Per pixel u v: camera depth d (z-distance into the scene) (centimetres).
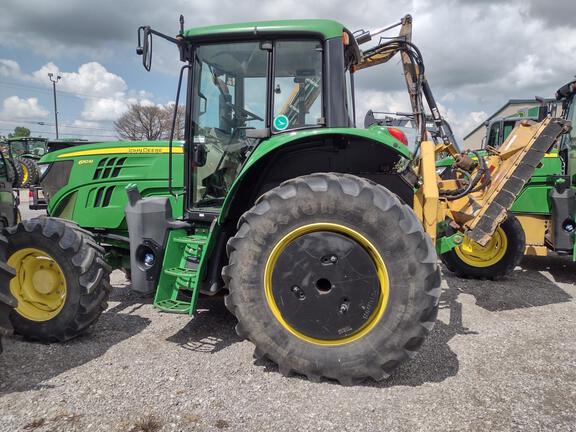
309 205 273
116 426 228
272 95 333
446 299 467
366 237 266
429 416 238
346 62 360
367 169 340
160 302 327
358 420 234
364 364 265
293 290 277
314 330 273
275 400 253
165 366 296
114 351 322
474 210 363
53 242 334
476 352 322
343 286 270
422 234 261
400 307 260
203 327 372
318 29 319
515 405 248
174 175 438
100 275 339
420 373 287
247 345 333
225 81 346
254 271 281
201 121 355
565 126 352
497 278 546
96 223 451
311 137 311
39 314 343
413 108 484
